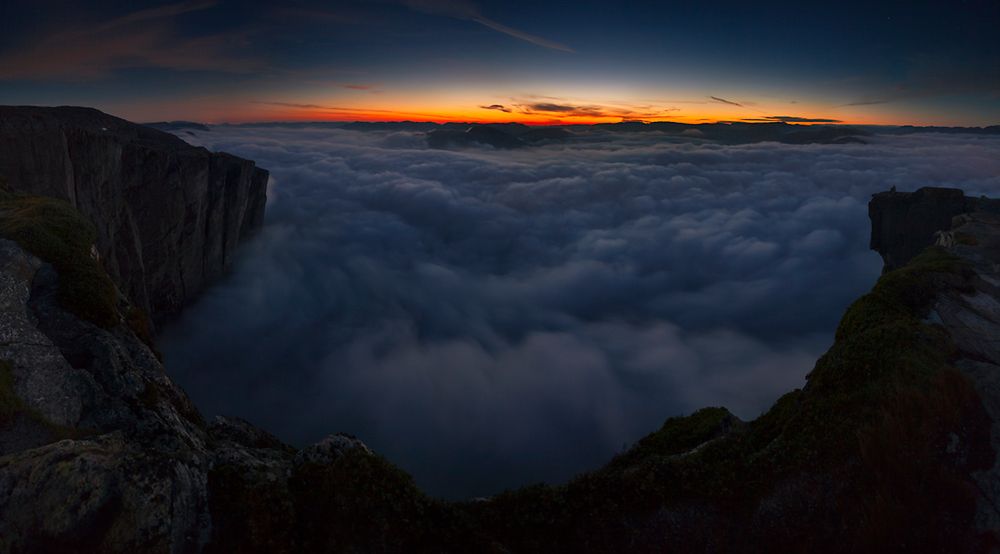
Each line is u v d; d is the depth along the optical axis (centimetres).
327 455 1341
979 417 1396
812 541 1254
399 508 1238
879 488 1273
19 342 1318
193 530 1055
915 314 1952
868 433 1372
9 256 1605
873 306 1997
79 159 6088
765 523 1316
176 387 1658
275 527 1125
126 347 1627
